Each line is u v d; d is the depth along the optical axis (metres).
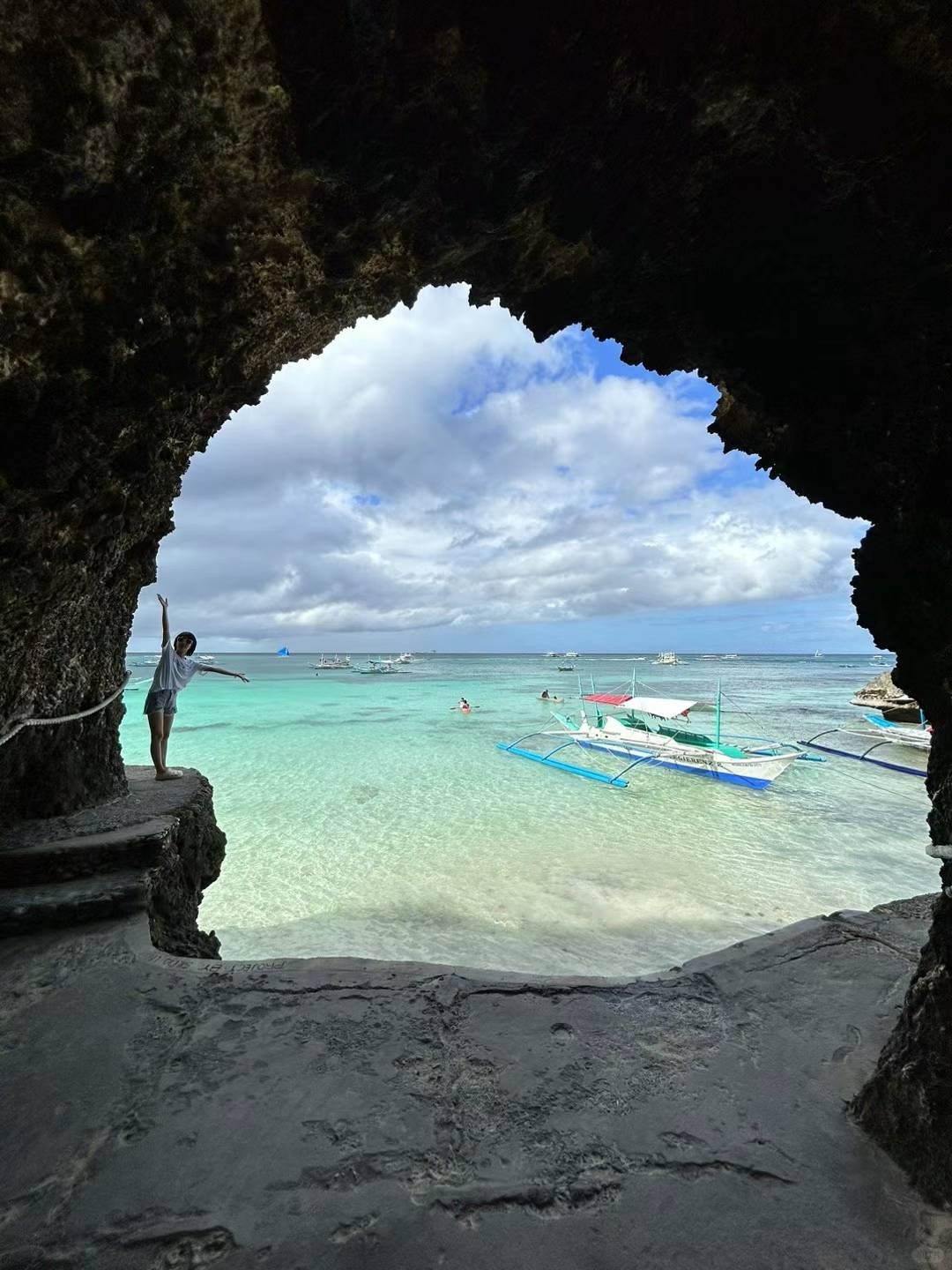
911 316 2.34
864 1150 2.44
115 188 2.31
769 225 2.54
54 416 2.66
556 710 42.12
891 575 2.59
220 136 2.41
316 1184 2.31
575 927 9.56
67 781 5.57
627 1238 2.08
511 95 2.28
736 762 19.75
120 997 3.58
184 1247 2.06
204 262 2.92
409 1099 2.75
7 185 2.07
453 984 3.69
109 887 4.60
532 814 16.33
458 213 2.88
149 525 5.51
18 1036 3.22
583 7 1.99
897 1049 2.50
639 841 14.01
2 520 2.77
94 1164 2.40
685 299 3.12
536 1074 2.91
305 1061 3.01
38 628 4.02
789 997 3.53
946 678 2.45
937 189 2.07
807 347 2.74
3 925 4.24
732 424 3.71
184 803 6.00
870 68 1.93
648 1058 3.03
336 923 9.69
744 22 1.94
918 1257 1.99
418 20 2.04
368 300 3.93
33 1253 2.04
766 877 11.86
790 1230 2.09
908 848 13.69
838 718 36.53
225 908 10.33
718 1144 2.48
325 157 2.56
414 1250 2.05
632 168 2.55
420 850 13.38
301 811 16.61
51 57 1.92
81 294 2.48
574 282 3.36
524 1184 2.30
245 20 2.06
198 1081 2.87
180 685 7.11
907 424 2.43
